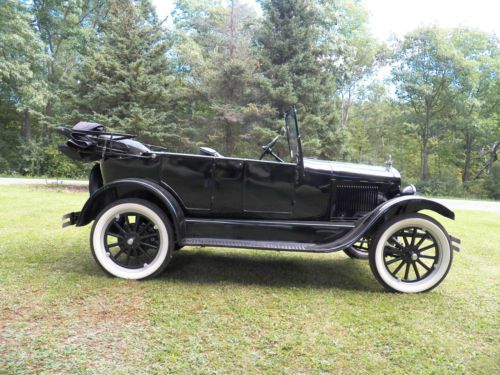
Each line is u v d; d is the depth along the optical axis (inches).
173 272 127.1
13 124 852.6
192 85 599.5
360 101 1098.7
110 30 571.5
